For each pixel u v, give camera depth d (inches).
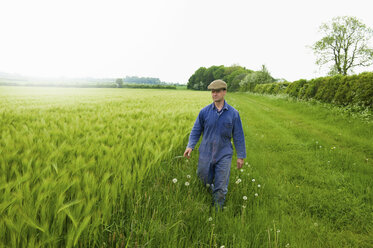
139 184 87.8
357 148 212.4
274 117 439.5
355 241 83.6
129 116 280.4
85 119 228.4
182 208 84.4
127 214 76.6
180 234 70.0
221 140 97.2
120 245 65.1
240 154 97.7
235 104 728.3
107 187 71.0
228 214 88.4
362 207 107.4
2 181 68.9
